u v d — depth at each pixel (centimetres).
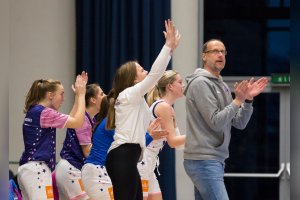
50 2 1386
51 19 1385
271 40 1366
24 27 1383
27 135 759
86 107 903
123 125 634
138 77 662
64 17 1387
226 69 1375
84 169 752
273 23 1369
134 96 630
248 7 1373
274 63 1364
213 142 668
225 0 1379
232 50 1377
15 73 1376
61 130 1352
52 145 768
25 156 759
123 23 1348
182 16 1355
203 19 1369
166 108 775
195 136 671
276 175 1336
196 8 1355
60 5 1388
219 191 658
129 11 1352
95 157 748
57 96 782
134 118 634
